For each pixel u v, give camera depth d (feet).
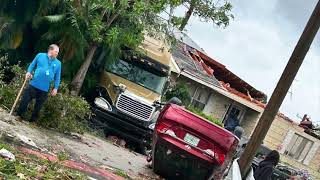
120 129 54.70
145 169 40.11
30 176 21.39
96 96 55.72
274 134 110.73
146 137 54.80
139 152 55.77
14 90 40.09
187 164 37.40
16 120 35.68
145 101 54.49
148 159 41.83
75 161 29.96
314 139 114.62
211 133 37.09
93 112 53.67
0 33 51.03
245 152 39.65
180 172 37.96
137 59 57.00
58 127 40.19
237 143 37.58
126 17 55.01
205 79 90.94
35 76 36.63
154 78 57.62
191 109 59.57
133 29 55.06
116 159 39.11
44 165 24.38
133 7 52.47
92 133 50.42
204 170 37.40
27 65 50.62
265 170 35.19
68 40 52.19
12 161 22.09
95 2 51.52
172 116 37.42
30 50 54.60
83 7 51.88
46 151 29.25
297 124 112.47
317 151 115.75
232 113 100.89
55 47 37.09
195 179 37.96
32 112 37.83
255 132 39.86
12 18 51.01
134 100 54.29
